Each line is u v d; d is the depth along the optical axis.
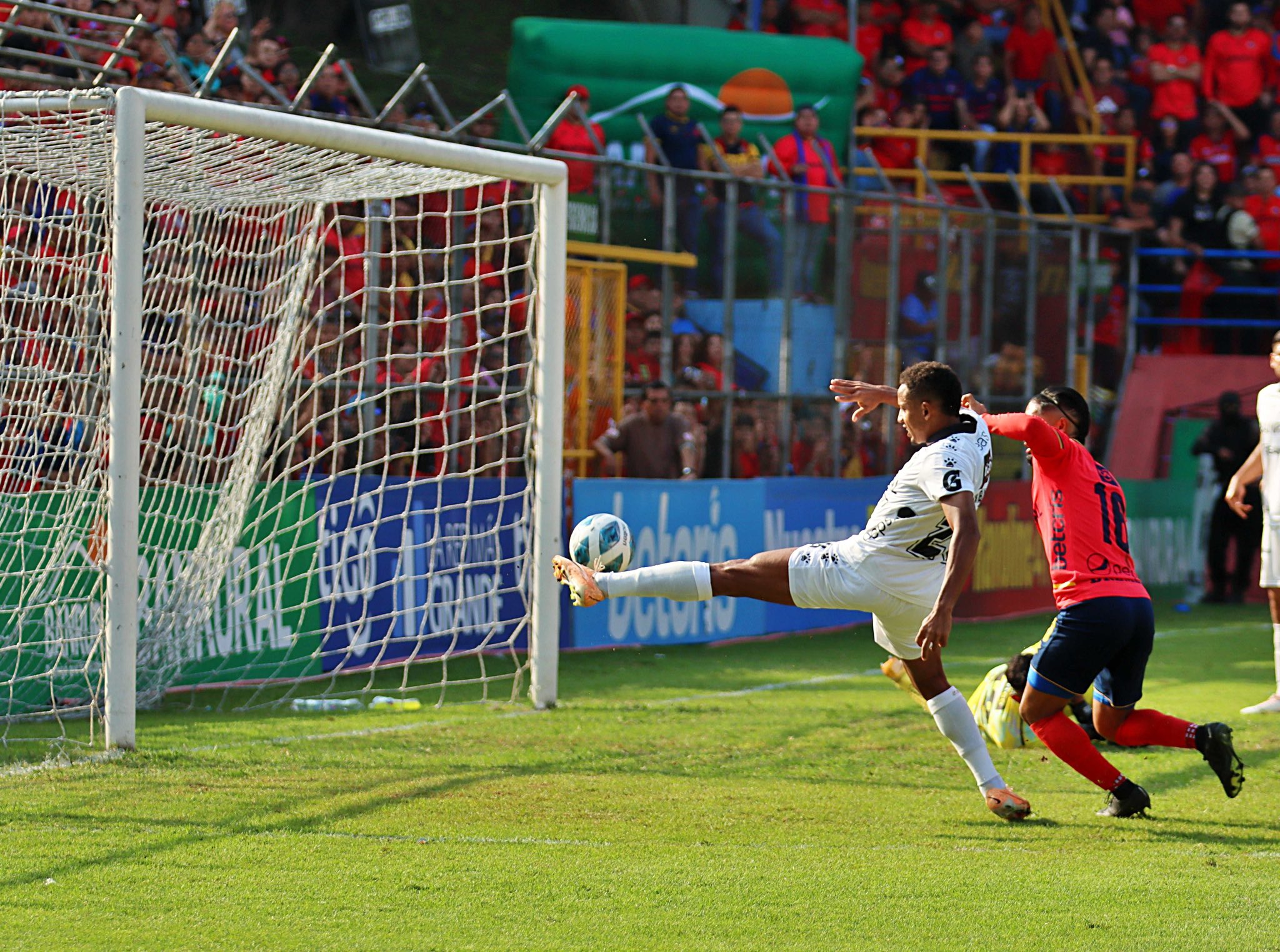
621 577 18.70
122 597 22.59
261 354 32.53
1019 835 18.02
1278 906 14.66
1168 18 66.81
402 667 33.88
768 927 13.77
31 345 29.28
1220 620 47.81
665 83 48.72
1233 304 62.91
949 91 60.72
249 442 30.56
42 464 28.27
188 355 31.42
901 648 18.77
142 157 22.73
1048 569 49.31
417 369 35.53
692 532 39.69
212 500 29.97
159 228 34.09
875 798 20.27
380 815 18.52
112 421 22.56
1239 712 29.69
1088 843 17.66
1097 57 64.81
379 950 12.90
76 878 15.19
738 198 45.41
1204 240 61.12
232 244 35.62
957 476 17.08
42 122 24.78
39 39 37.09
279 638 31.31
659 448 41.44
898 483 17.86
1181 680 34.53
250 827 17.69
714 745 24.30
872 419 49.31
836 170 52.22
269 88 36.19
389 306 39.19
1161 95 63.78
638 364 44.03
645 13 69.19
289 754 22.73
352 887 14.98
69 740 23.75
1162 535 53.41
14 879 15.14
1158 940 13.48
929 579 18.03
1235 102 63.88
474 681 29.84
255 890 14.82
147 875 15.35
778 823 18.53
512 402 41.47
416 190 30.28
